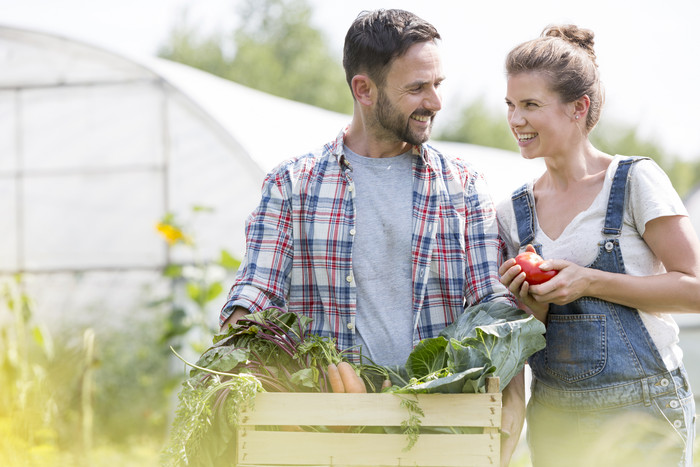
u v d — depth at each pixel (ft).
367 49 9.02
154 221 31.01
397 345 9.12
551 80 8.89
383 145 9.43
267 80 86.43
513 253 9.68
